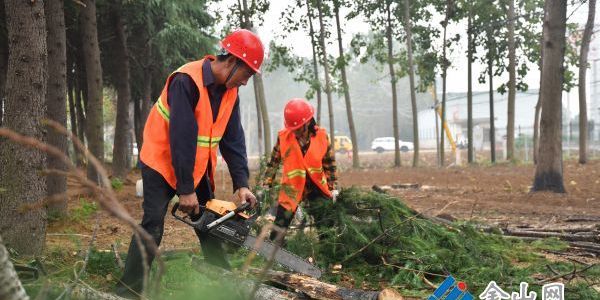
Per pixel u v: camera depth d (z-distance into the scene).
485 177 19.58
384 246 5.23
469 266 4.95
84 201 9.00
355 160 28.23
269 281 4.16
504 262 5.27
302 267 4.21
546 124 13.83
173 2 18.52
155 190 3.83
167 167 3.84
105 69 20.47
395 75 28.47
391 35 27.33
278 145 6.02
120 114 17.09
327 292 3.85
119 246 6.48
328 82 25.52
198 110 3.79
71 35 17.62
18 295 1.63
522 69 26.41
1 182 4.92
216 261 4.25
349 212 5.63
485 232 7.17
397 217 5.47
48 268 4.23
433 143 73.38
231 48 3.86
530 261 5.77
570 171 20.67
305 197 6.00
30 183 4.94
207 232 3.97
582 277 4.66
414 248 5.14
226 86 3.93
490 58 26.94
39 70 5.11
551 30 13.79
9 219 4.86
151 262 3.78
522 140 39.84
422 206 11.38
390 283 4.76
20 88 5.02
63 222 7.68
